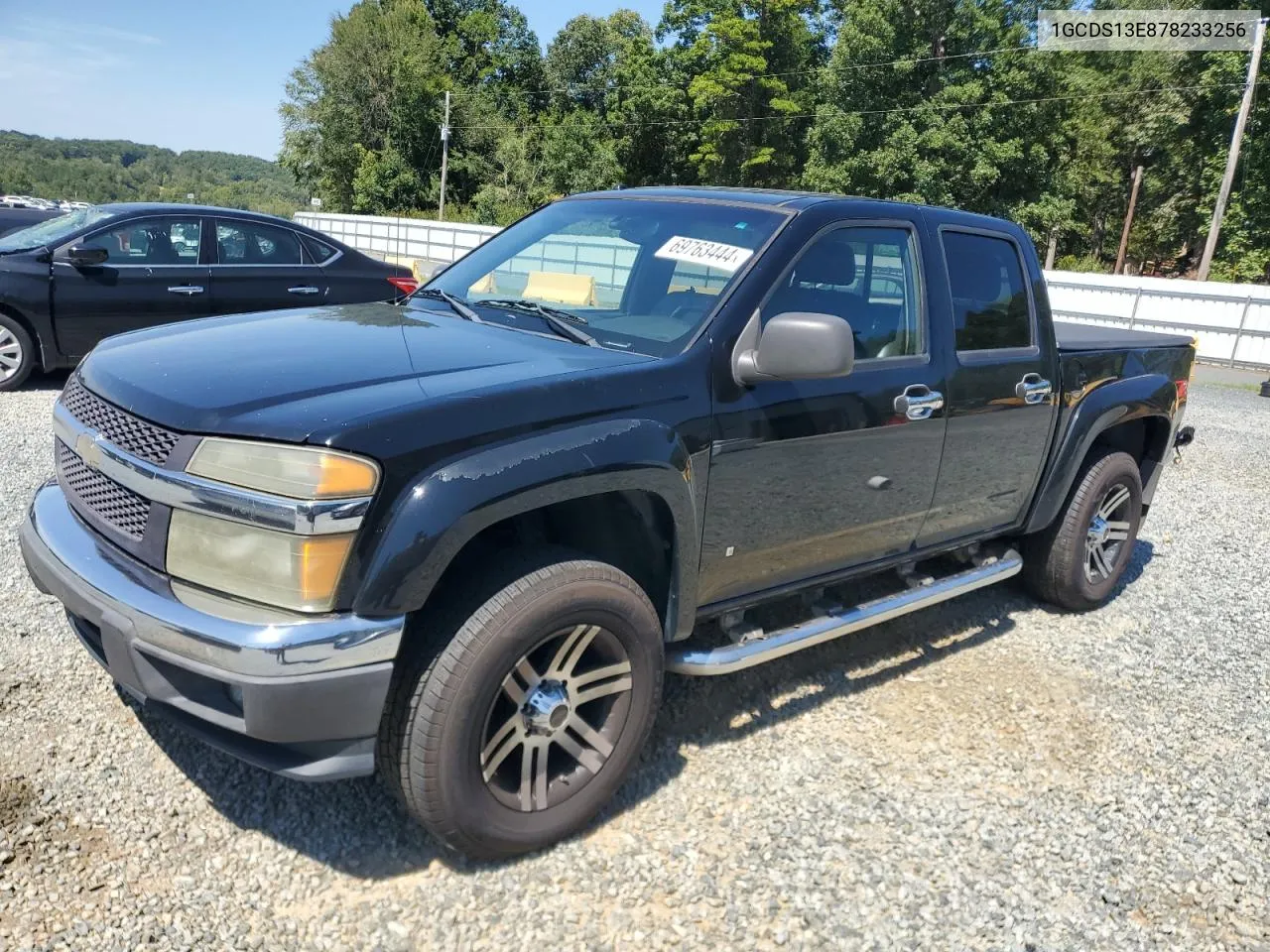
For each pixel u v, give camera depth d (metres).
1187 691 4.16
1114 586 5.07
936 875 2.80
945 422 3.70
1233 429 11.07
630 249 3.43
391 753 2.44
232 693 2.37
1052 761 3.49
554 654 2.63
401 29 60.84
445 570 2.63
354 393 2.41
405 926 2.41
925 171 39.62
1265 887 2.90
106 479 2.59
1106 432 5.05
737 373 2.97
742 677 3.88
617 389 2.71
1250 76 27.56
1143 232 43.16
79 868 2.48
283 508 2.18
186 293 8.28
